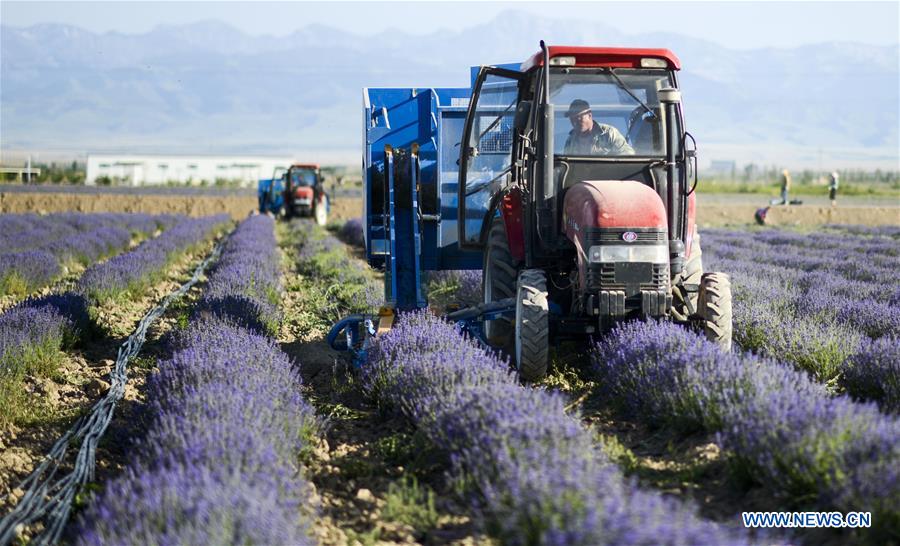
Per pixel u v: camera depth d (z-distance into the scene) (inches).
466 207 1402.6
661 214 1131.9
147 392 1056.8
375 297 1854.1
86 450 936.9
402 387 1041.5
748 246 3427.7
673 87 1197.7
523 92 1325.0
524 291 1180.5
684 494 804.0
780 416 791.1
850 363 1108.5
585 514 593.9
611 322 1151.0
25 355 1296.8
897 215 6033.5
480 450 765.9
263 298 1828.2
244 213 6673.2
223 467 717.3
